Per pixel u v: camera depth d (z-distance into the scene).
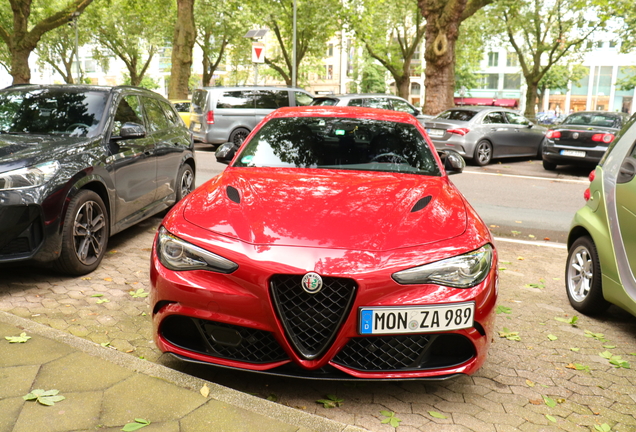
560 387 3.11
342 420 2.66
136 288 4.38
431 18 17.23
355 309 2.59
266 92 15.12
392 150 4.07
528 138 14.82
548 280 5.23
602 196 4.16
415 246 2.76
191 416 2.36
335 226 2.85
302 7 29.50
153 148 5.88
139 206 5.62
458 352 2.78
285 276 2.62
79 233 4.41
